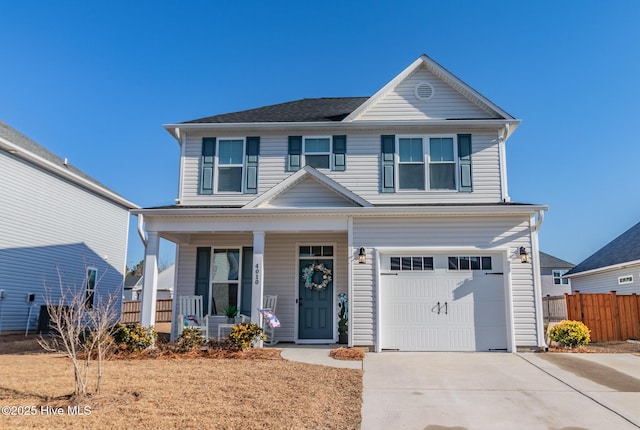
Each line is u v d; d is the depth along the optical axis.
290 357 9.90
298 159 13.22
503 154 12.90
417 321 11.05
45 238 16.55
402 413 6.16
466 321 11.00
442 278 11.19
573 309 14.27
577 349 10.99
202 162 13.35
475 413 6.20
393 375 8.30
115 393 6.69
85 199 18.95
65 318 7.75
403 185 12.91
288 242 13.16
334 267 12.97
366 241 11.30
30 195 15.91
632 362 9.46
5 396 6.45
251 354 10.06
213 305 13.14
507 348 10.79
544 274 36.56
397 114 13.37
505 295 11.01
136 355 9.88
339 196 11.77
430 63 13.38
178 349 10.39
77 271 18.19
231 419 5.61
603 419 5.98
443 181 12.87
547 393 7.17
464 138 13.00
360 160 13.11
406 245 11.22
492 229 11.18
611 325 14.16
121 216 21.55
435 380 7.95
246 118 13.87
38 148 17.53
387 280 11.23
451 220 11.28
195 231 11.51
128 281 39.03
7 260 14.82
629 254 19.39
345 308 12.69
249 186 13.12
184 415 5.72
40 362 9.17
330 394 6.89
